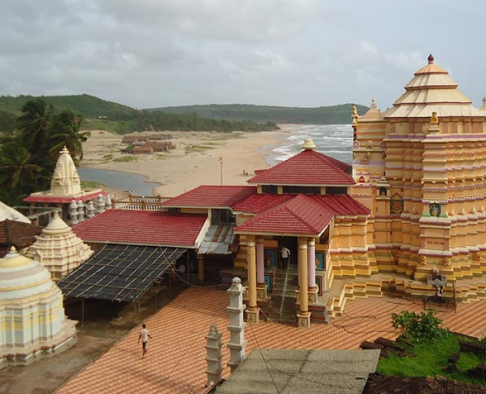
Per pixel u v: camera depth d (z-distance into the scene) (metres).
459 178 34.00
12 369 25.28
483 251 34.88
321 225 30.00
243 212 34.69
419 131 34.66
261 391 16.41
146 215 39.66
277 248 33.78
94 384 23.59
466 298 32.75
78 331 29.83
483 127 35.06
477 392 14.91
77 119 89.19
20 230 38.28
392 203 35.91
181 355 26.39
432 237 33.69
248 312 30.36
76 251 34.56
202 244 36.66
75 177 54.97
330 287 32.88
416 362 21.44
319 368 17.62
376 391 15.47
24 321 25.73
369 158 36.25
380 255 36.00
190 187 95.56
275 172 36.06
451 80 36.03
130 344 27.78
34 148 79.00
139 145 166.62
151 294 35.66
